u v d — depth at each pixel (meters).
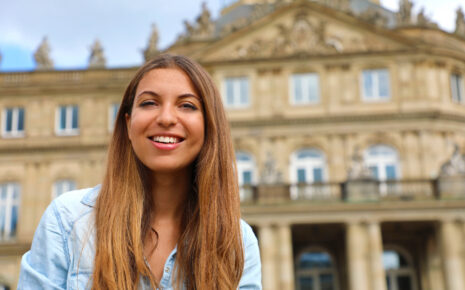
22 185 42.88
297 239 39.91
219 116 2.70
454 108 41.25
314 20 42.69
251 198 35.78
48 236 2.44
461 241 33.34
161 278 2.51
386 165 39.66
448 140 39.84
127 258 2.42
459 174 34.69
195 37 45.44
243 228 2.78
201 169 2.60
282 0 44.16
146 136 2.54
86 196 2.60
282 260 33.62
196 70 2.68
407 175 39.12
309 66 41.88
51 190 42.75
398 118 40.09
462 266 33.00
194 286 2.47
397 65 41.44
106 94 44.50
